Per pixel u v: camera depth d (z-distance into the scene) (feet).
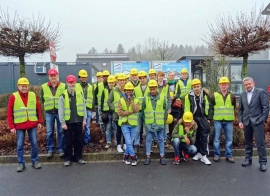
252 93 17.51
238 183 15.01
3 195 13.92
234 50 29.84
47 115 19.72
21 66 30.81
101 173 17.07
